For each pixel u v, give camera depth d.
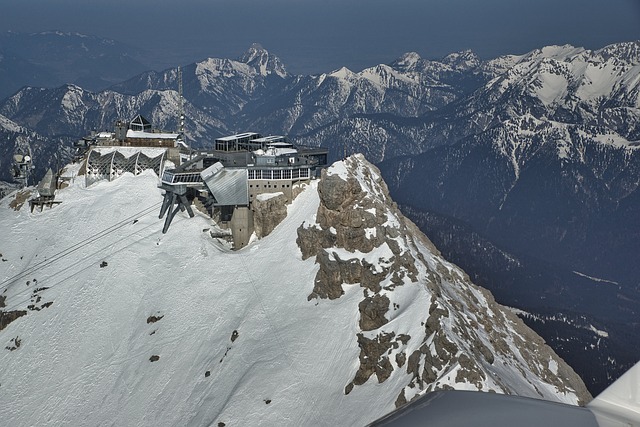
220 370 159.00
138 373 171.00
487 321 169.62
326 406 136.50
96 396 168.88
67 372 177.88
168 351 174.00
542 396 140.00
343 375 141.75
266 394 143.00
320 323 156.88
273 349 155.75
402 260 158.25
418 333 137.88
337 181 173.75
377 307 148.38
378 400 130.50
